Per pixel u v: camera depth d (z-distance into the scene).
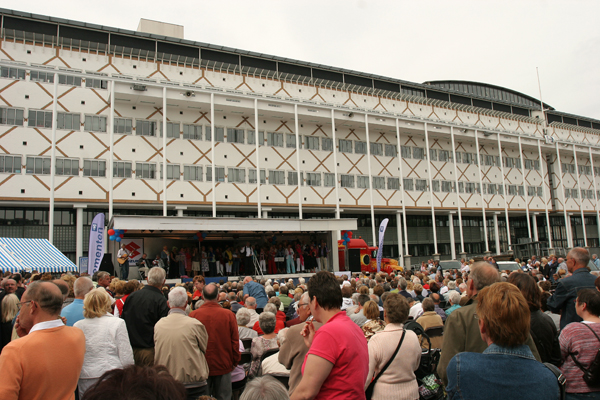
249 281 12.77
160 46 35.94
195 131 36.38
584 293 4.36
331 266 28.95
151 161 34.41
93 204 32.31
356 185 43.06
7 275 11.09
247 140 38.53
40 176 30.98
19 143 30.69
